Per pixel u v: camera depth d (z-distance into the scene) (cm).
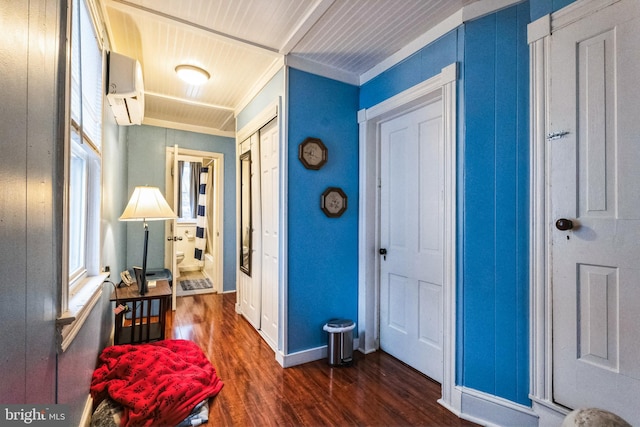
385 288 265
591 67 138
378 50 234
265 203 294
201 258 600
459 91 187
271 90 268
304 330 244
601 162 134
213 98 338
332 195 256
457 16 188
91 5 158
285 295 236
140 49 236
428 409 183
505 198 168
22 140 79
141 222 398
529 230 160
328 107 259
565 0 147
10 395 73
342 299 263
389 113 249
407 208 245
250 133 321
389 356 256
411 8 186
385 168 268
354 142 272
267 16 194
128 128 393
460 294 184
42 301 95
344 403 188
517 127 165
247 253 342
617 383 128
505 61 170
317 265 251
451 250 188
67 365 123
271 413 177
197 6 185
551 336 149
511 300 165
